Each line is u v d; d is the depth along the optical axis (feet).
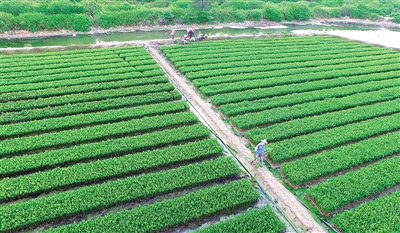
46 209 57.98
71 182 65.05
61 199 60.18
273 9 248.52
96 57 136.26
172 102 98.68
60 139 78.48
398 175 69.21
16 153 74.90
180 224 58.13
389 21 261.65
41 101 96.53
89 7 210.59
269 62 138.72
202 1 226.58
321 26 250.16
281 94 108.37
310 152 77.92
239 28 231.09
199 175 67.56
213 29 223.51
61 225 57.77
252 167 73.46
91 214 60.13
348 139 82.02
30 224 56.49
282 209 62.80
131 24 213.46
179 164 73.77
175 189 65.41
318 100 105.29
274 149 76.84
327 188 64.90
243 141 83.76
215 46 159.53
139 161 71.05
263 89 109.91
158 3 251.19
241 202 61.62
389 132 88.79
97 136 80.43
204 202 60.64
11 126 82.99
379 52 160.45
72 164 72.69
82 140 79.30
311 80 121.90
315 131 87.40
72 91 104.27
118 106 96.53
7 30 181.68
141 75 118.52
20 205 58.59
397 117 93.71
